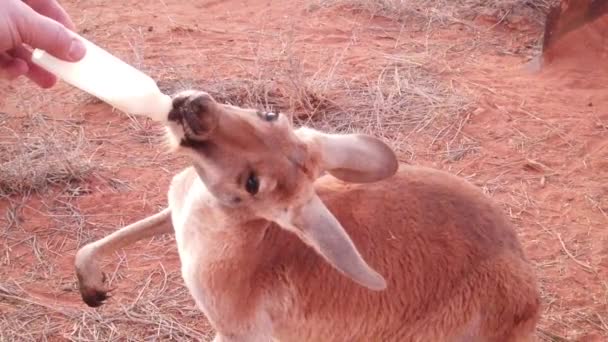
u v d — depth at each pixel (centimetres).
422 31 214
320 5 224
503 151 158
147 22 213
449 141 161
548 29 196
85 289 92
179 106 69
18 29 59
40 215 134
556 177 150
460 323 87
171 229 94
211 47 197
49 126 159
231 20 216
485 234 87
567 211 140
